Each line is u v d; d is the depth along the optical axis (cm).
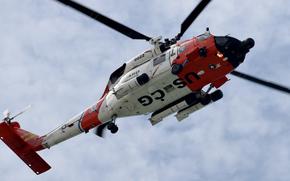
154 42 6969
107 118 7525
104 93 7644
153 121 7288
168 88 6956
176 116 7281
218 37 6675
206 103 7131
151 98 7100
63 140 8162
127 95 7169
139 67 7062
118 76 7294
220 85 7188
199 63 6688
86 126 7781
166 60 6869
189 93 7038
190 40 6850
